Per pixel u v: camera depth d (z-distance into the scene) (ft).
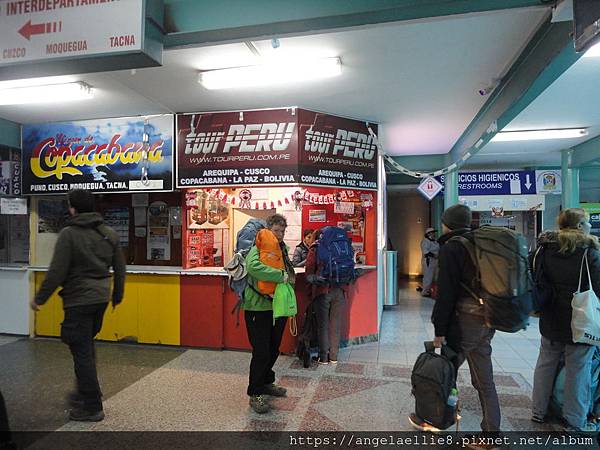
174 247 17.62
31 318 17.62
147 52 8.18
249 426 9.64
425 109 15.83
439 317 8.43
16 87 13.48
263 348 10.49
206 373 13.16
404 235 43.19
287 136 15.35
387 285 24.38
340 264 13.65
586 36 7.22
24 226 19.11
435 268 28.76
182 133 16.22
